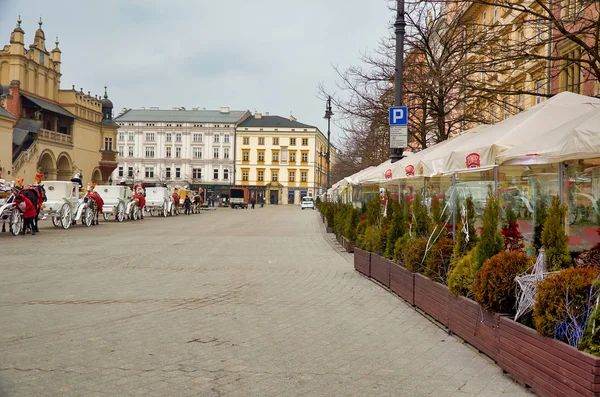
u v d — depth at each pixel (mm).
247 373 4977
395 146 14477
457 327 6316
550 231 5277
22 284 9727
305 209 80750
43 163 52750
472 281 6059
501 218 8039
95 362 5215
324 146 127375
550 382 4258
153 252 15602
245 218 41938
